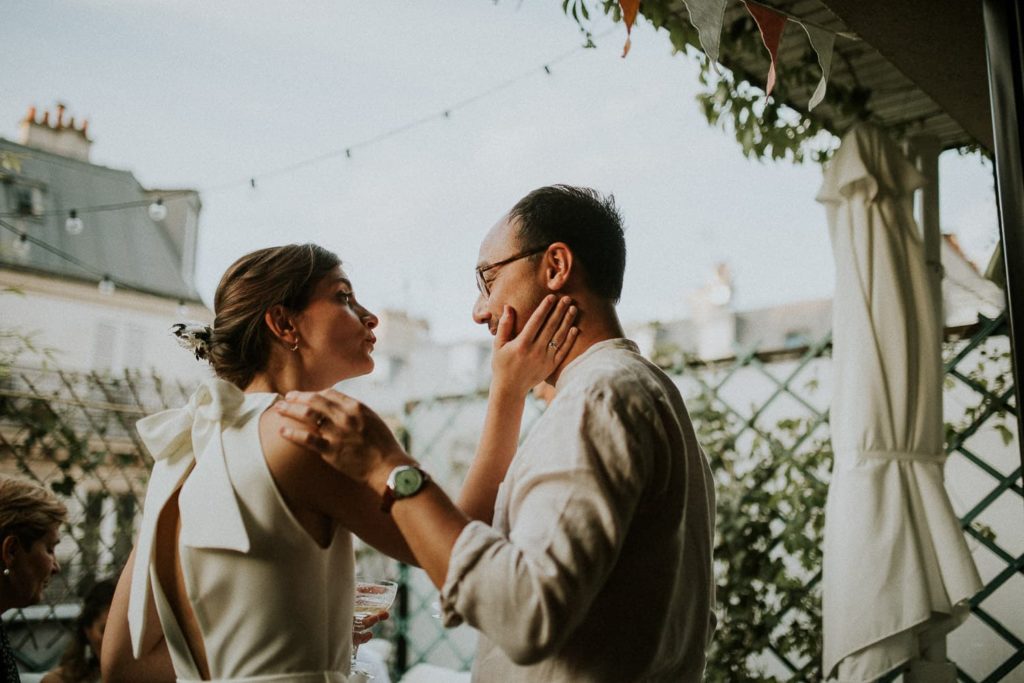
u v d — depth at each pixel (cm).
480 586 91
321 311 128
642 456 99
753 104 301
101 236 1346
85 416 388
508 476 111
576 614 89
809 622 316
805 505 317
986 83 215
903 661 243
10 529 185
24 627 366
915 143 311
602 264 126
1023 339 141
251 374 126
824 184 285
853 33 199
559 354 127
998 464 292
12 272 1212
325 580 110
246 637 104
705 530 119
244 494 106
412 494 99
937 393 267
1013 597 284
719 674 321
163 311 1371
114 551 389
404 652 435
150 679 123
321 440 102
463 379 491
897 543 245
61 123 1334
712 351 941
